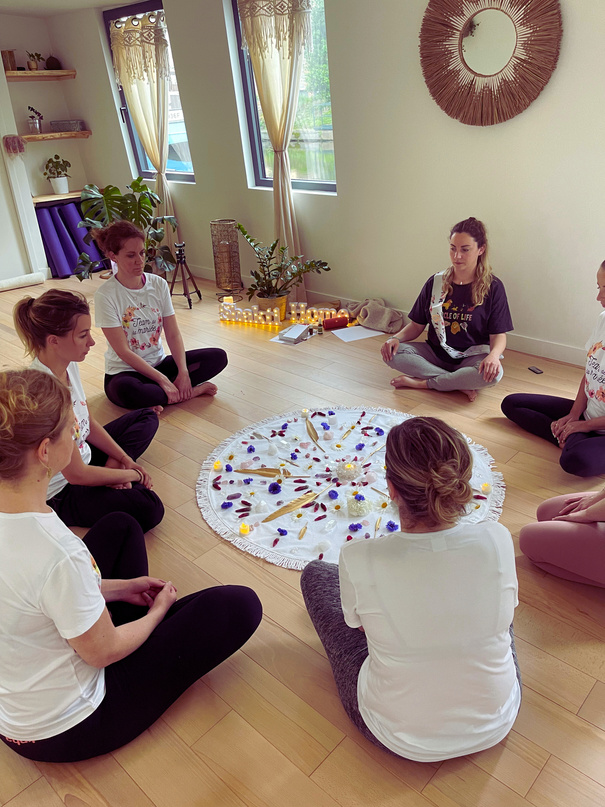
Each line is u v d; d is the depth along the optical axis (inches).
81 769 55.6
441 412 113.3
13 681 46.1
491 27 115.3
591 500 71.6
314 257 175.3
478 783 52.4
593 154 112.4
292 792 52.7
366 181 151.9
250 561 80.0
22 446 39.5
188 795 53.1
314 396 122.7
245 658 66.2
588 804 50.4
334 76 146.2
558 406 101.6
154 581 62.1
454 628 43.9
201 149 191.8
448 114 128.3
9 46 221.0
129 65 195.5
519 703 52.7
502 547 44.6
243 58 169.5
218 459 102.3
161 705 55.8
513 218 128.2
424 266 149.3
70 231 232.5
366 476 93.7
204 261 213.3
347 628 56.3
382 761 54.7
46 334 74.1
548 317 130.8
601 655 63.8
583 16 105.0
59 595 42.8
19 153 213.3
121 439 97.0
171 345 121.1
